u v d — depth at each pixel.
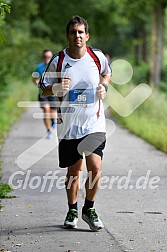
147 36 76.00
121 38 86.81
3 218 14.29
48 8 72.25
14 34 55.28
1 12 15.04
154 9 52.59
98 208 15.34
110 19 76.44
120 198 16.53
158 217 14.44
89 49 13.13
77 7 74.06
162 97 43.72
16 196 16.70
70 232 13.09
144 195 16.91
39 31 72.06
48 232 13.08
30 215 14.58
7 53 51.91
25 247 11.95
